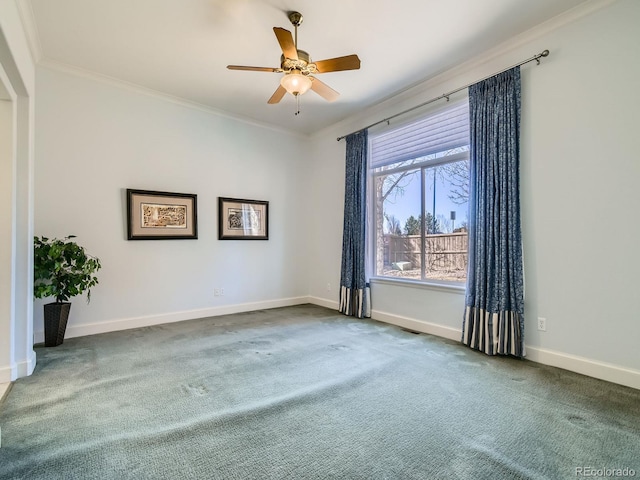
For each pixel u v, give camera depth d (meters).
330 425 1.82
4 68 2.14
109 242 3.66
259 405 2.03
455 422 1.85
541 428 1.79
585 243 2.51
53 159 3.33
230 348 3.12
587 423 1.84
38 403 2.03
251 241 4.86
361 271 4.43
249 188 4.83
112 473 1.43
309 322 4.16
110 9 2.48
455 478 1.41
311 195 5.56
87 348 3.08
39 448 1.59
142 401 2.07
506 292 2.87
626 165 2.32
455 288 3.43
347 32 2.78
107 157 3.64
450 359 2.84
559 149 2.64
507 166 2.89
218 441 1.66
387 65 3.31
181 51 3.07
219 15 2.56
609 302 2.40
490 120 3.02
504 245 2.89
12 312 2.34
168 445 1.63
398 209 4.20
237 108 4.41
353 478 1.41
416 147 3.92
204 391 2.22
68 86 3.40
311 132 5.39
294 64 2.49
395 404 2.05
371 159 4.53
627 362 2.32
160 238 3.98
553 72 2.68
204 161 4.38
